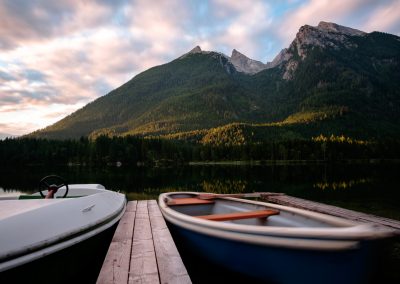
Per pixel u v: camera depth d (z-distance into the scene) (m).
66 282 4.80
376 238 3.56
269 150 101.62
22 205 4.79
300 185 23.97
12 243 3.80
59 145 97.19
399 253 6.27
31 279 4.05
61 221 4.68
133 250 5.14
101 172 51.50
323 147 99.12
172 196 9.41
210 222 5.17
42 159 92.69
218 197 8.33
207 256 5.41
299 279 4.08
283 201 12.22
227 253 4.92
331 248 3.71
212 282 5.33
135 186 23.59
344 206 13.60
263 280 4.51
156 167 78.81
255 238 4.40
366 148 103.69
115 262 4.57
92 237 5.30
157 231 6.46
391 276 5.30
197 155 107.06
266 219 6.23
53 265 4.37
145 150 100.06
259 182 27.31
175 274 4.18
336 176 34.69
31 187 24.14
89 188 7.93
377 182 26.02
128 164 95.19
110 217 6.08
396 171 43.69
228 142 152.00
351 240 3.59
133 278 4.00
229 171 51.19
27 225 4.14
